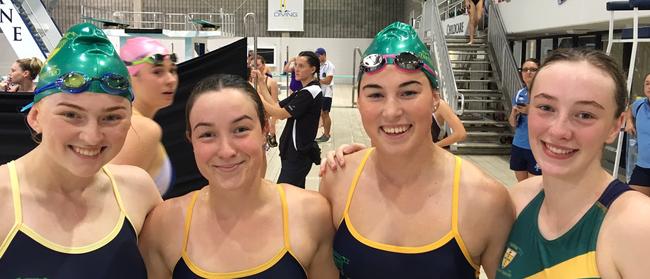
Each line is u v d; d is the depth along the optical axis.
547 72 1.51
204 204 1.78
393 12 26.72
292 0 25.83
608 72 1.46
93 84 1.46
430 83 1.74
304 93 4.56
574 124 1.46
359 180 1.89
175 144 3.73
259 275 1.67
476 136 10.47
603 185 1.53
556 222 1.59
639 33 5.13
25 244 1.50
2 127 3.49
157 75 2.57
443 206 1.76
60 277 1.51
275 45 26.06
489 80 11.38
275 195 1.81
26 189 1.55
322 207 1.87
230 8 25.77
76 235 1.58
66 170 1.58
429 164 1.80
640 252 1.36
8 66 12.79
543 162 1.53
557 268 1.53
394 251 1.72
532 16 9.55
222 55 3.95
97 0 25.25
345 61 26.86
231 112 1.60
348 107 17.19
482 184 1.78
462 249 1.72
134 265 1.67
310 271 1.89
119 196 1.74
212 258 1.70
